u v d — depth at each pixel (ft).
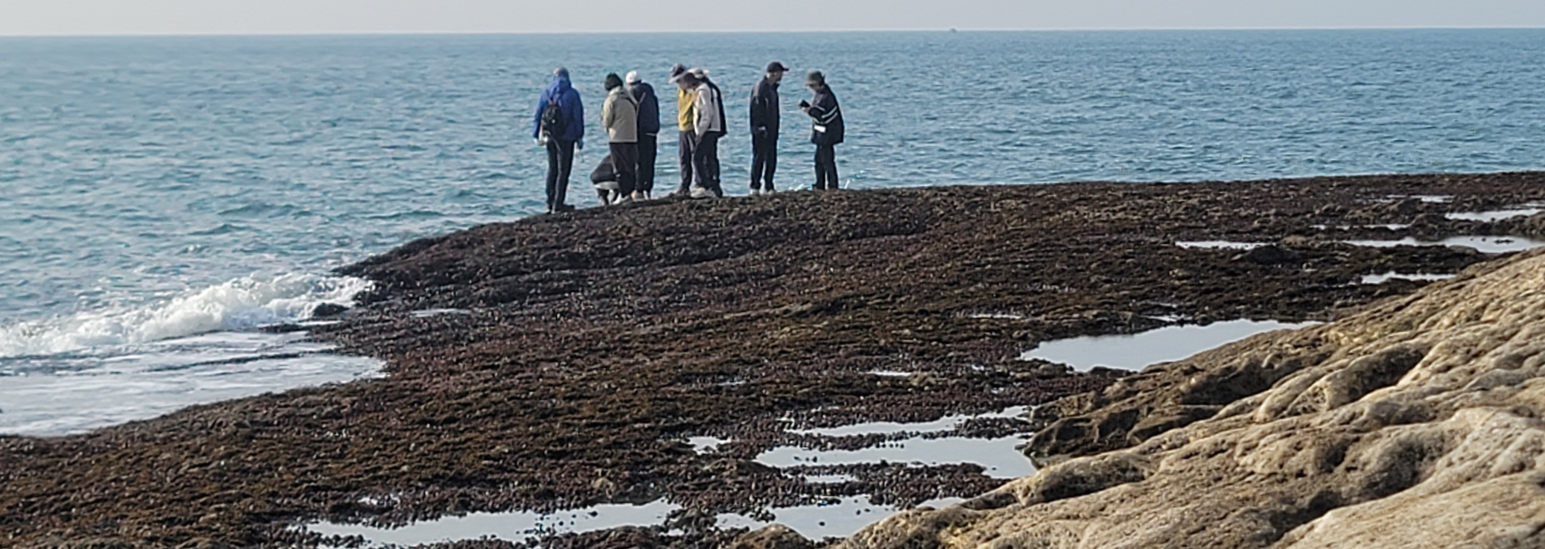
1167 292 48.24
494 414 37.42
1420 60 444.55
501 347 46.88
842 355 42.19
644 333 47.19
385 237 77.20
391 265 60.64
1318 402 29.30
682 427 35.70
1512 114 174.29
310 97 263.08
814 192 72.28
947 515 25.02
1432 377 28.04
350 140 145.28
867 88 271.08
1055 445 33.01
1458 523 19.83
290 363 46.85
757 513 29.86
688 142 73.61
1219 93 237.25
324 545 29.19
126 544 29.01
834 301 49.37
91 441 37.52
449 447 34.71
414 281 58.29
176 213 85.97
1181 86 268.00
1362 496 22.76
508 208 88.94
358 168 113.19
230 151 132.36
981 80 312.91
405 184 100.83
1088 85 278.26
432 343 48.65
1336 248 53.31
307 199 92.22
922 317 46.44
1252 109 189.67
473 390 40.11
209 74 426.10
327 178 105.40
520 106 220.02
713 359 42.29
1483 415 23.12
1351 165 121.19
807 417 36.19
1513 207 62.23
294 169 112.68
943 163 118.93
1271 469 24.25
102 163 119.85
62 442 37.73
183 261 69.21
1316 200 66.44
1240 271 50.70
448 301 55.31
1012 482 26.96
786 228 63.87
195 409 40.09
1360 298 46.29
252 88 312.09
